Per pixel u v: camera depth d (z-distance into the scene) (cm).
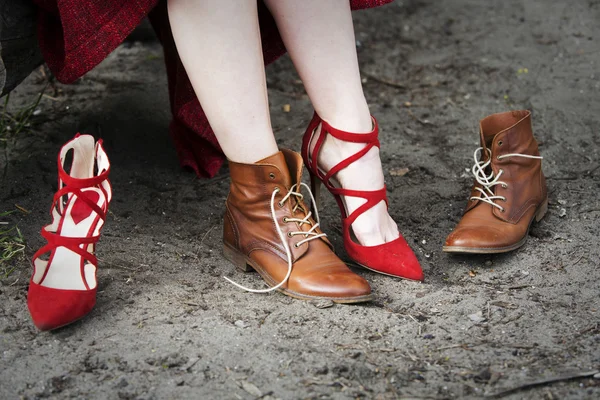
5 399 137
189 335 155
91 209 174
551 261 183
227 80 160
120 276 176
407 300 169
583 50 319
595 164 234
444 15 364
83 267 163
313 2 164
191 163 224
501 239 181
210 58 158
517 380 140
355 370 144
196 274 180
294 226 170
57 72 187
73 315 154
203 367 145
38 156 229
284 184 169
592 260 183
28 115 250
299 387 140
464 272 182
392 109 279
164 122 258
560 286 173
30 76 284
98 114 259
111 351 150
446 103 283
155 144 245
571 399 136
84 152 176
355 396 138
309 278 166
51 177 219
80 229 172
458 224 189
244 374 143
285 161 171
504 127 195
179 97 208
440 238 198
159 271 180
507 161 189
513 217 187
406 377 143
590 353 148
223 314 163
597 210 206
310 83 171
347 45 170
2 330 156
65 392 138
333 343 153
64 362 146
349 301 164
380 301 169
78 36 168
